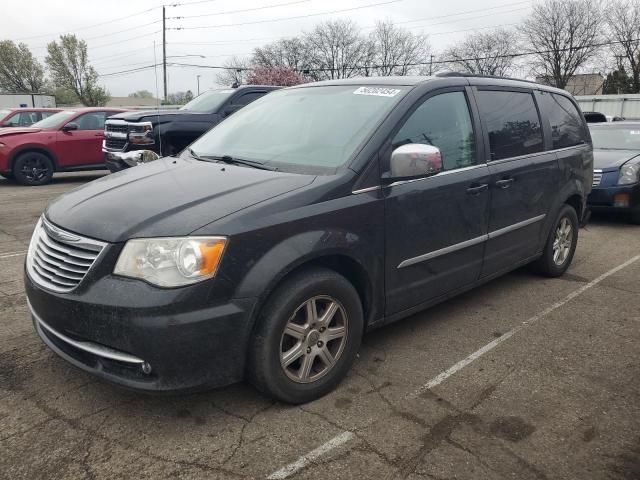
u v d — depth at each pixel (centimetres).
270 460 260
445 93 386
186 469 254
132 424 287
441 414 300
